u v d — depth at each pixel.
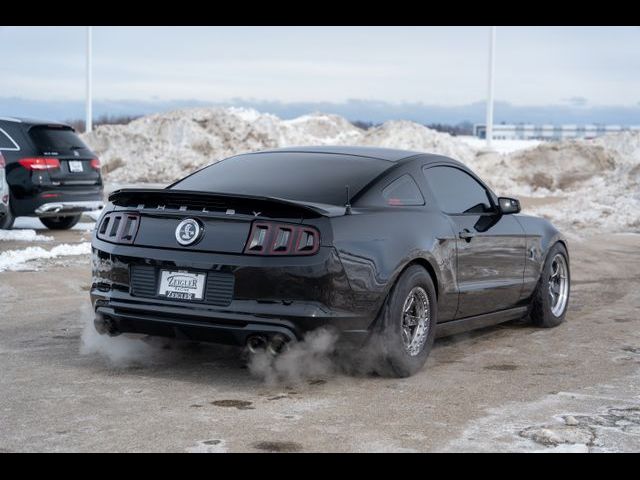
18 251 12.91
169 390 6.12
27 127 15.26
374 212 6.46
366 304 6.22
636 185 25.14
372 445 5.03
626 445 5.11
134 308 6.32
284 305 5.97
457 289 7.27
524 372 6.93
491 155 41.69
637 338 8.40
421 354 6.78
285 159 7.21
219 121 45.25
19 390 6.05
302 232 6.00
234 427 5.30
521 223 8.41
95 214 16.66
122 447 4.91
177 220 6.30
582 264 13.95
